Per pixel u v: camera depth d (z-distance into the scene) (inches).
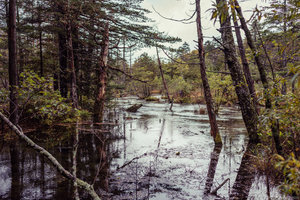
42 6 414.3
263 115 109.4
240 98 272.5
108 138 332.5
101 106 421.1
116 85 594.2
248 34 184.5
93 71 522.0
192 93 1241.4
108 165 211.8
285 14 79.7
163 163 219.9
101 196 147.7
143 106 932.0
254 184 163.0
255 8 87.5
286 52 97.1
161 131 398.0
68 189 157.0
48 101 182.2
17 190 153.1
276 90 110.5
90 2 363.9
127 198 145.3
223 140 321.4
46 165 204.7
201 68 301.6
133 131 394.3
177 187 163.8
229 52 273.6
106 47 423.8
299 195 52.1
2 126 306.7
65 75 434.3
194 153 256.2
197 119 555.5
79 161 220.4
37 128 332.2
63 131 334.3
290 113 96.8
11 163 207.6
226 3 64.7
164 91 1547.7
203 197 148.1
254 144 259.6
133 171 196.9
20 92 142.7
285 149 153.3
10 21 304.5
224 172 193.2
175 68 1448.1
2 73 582.9
